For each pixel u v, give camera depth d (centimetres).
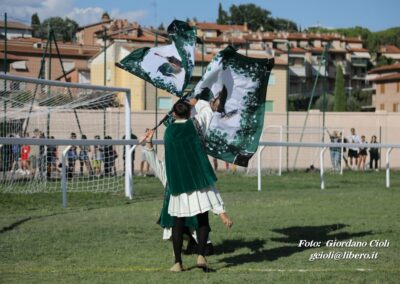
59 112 3316
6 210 1723
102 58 6319
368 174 3931
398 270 1047
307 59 11075
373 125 5047
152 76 1214
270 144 2514
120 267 1038
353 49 13338
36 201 1947
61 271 1002
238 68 1148
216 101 1142
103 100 2995
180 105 1026
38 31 9856
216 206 1005
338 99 8300
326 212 1728
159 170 1091
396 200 2053
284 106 7012
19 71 6925
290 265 1078
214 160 4141
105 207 1828
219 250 1206
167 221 1063
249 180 3181
